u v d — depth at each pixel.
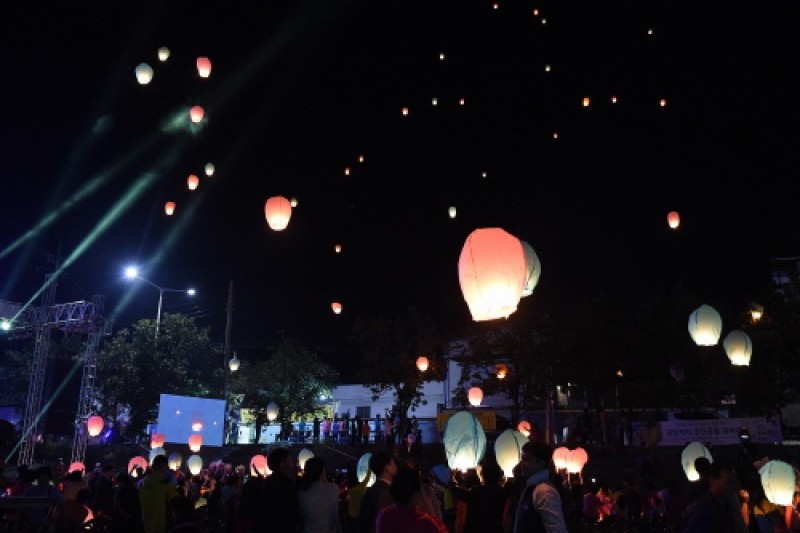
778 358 23.92
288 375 33.78
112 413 32.50
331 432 30.41
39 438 30.78
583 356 25.08
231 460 27.28
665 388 25.23
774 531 7.91
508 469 11.26
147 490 8.69
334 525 6.64
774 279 32.84
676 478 18.98
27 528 6.58
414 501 4.71
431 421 31.28
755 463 10.30
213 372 34.38
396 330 30.83
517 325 26.22
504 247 6.37
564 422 27.91
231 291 30.05
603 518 12.80
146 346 32.72
